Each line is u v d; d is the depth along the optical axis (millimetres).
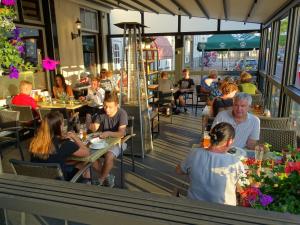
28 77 5387
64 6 6320
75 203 687
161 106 6156
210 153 1666
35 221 1354
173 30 7773
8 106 4621
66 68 6504
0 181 817
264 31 6953
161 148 4301
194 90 7363
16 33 1605
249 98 2385
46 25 5832
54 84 5660
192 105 7438
